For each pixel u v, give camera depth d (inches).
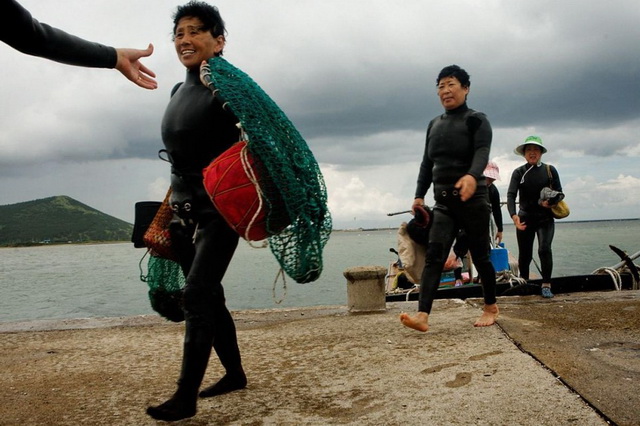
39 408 142.6
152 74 133.4
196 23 129.4
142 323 274.1
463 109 210.2
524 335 189.9
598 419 111.9
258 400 137.6
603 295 281.7
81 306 830.5
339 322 243.6
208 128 125.0
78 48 116.3
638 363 151.3
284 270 121.9
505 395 128.2
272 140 113.8
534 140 303.6
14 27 103.8
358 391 140.0
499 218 360.8
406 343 189.9
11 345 231.9
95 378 170.2
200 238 124.1
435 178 210.7
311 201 119.3
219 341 138.6
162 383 160.4
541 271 292.4
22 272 2005.4
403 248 260.2
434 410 122.5
